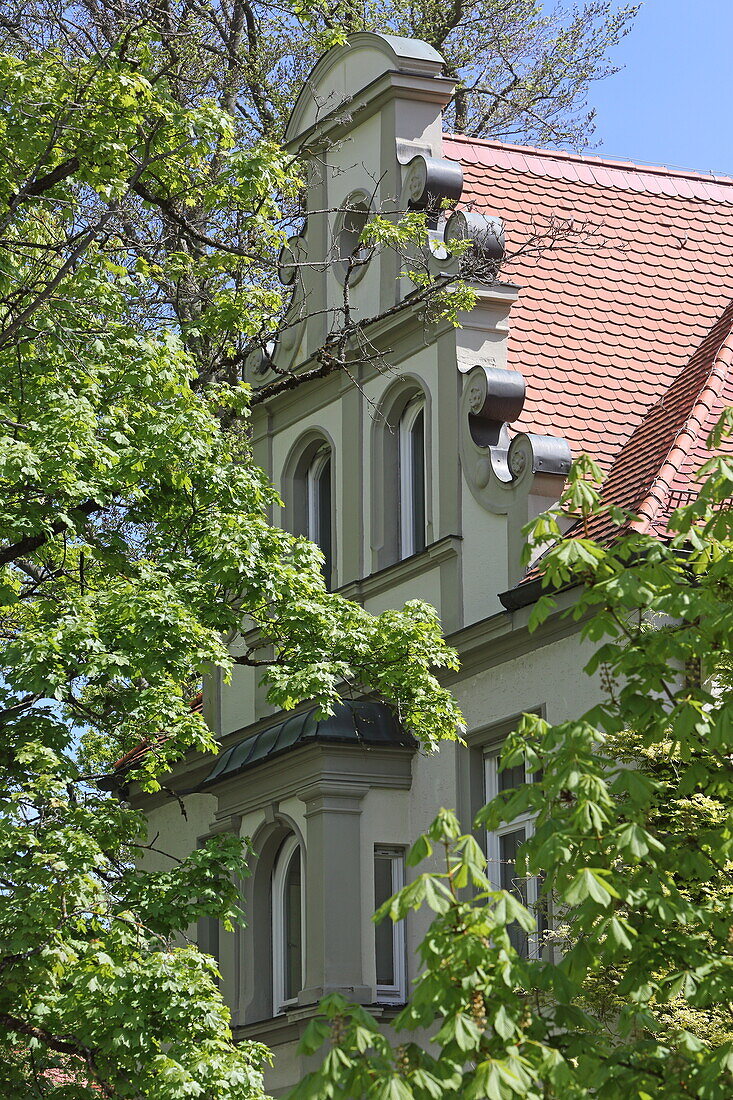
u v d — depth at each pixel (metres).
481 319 18.58
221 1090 12.64
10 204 15.44
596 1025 7.77
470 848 7.24
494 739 17.00
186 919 14.15
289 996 19.34
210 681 22.36
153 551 15.40
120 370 15.26
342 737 17.88
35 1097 13.35
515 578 16.97
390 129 20.23
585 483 8.67
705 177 22.62
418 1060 7.29
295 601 15.00
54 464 13.76
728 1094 7.20
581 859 8.04
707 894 10.45
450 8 31.16
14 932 12.55
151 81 15.87
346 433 20.19
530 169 21.25
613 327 19.53
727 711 8.12
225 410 21.48
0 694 14.21
